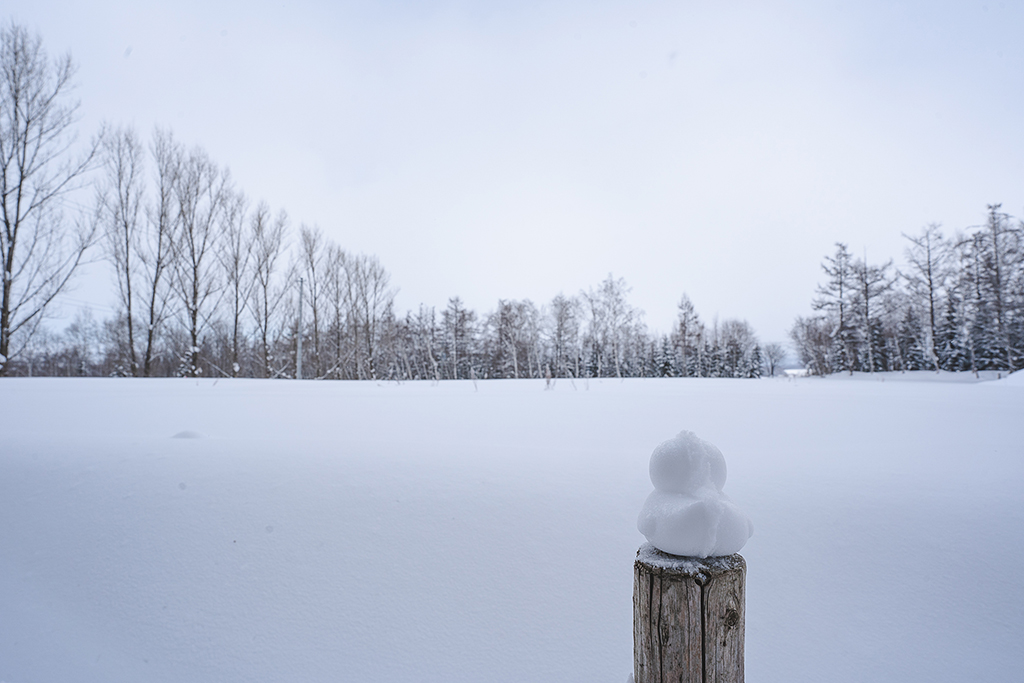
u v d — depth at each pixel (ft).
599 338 114.93
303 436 13.62
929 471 9.18
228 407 20.81
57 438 10.64
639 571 4.09
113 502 7.88
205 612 6.16
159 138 63.72
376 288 104.01
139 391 28.58
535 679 5.43
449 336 145.18
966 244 86.33
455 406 21.47
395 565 6.83
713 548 3.91
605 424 16.22
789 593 6.38
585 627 6.02
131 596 6.35
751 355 156.46
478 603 6.34
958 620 5.88
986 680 5.19
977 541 6.87
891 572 6.55
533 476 8.93
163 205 63.67
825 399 24.82
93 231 51.29
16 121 45.93
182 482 8.40
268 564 6.79
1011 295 79.10
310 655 5.68
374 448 10.26
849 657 5.56
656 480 4.34
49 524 7.47
